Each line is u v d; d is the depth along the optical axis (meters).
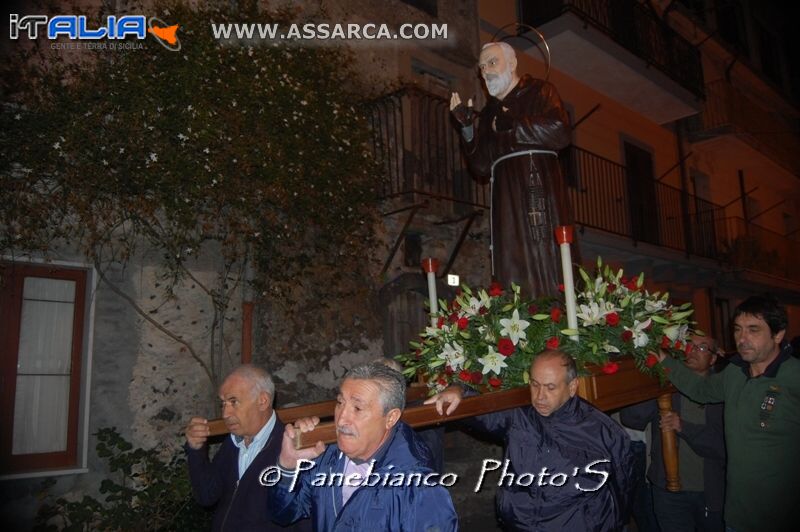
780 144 15.97
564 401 2.63
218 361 5.19
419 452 2.11
